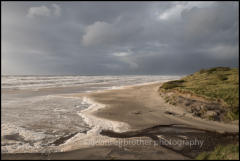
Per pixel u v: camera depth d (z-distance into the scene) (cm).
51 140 890
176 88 2152
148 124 1178
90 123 1203
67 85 4575
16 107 1691
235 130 1061
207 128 1098
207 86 1952
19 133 976
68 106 1803
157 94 2533
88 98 2358
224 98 1477
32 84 4578
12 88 3431
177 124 1180
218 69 3478
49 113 1480
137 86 4378
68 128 1093
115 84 5228
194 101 1661
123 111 1574
